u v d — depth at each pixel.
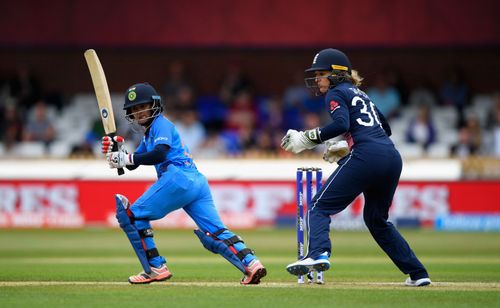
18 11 78.56
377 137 25.50
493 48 77.50
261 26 78.19
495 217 60.38
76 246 47.66
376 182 25.47
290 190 60.69
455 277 30.23
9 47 78.75
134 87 25.92
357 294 24.03
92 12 78.62
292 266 24.95
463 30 77.44
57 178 62.44
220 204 61.22
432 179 61.53
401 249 26.50
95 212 61.34
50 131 73.12
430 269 34.56
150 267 26.48
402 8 77.56
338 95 25.45
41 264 36.66
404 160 63.09
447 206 60.72
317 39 78.12
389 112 75.00
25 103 76.31
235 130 75.50
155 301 22.53
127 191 61.25
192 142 71.50
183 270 33.50
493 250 46.00
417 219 60.94
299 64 82.88
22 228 61.28
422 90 80.00
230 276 30.25
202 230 26.53
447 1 77.31
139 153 25.77
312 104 76.06
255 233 57.12
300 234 26.73
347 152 25.78
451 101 76.50
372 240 52.75
